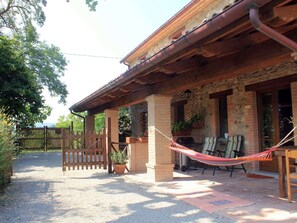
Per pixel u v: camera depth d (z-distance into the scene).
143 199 5.29
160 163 7.00
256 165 7.77
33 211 4.67
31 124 19.00
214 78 5.01
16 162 12.30
